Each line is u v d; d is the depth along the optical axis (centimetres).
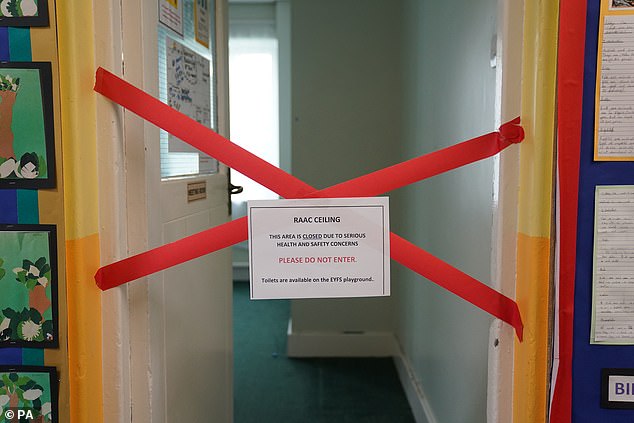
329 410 272
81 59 107
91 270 111
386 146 338
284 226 108
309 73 336
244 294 509
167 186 142
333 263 108
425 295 255
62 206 117
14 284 118
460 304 192
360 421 261
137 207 123
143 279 126
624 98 107
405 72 312
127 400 120
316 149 339
